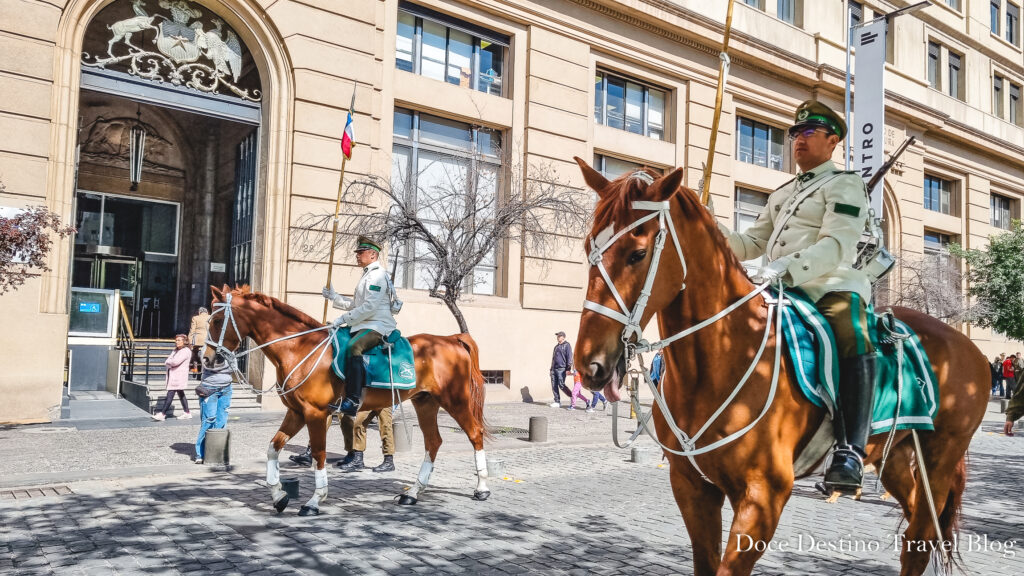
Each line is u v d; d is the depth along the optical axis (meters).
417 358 7.35
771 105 23.72
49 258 12.63
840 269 3.50
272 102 15.18
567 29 19.23
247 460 9.41
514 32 18.70
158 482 8.01
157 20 15.03
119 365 15.95
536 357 18.50
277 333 6.89
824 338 3.22
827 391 3.16
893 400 3.43
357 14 16.05
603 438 12.45
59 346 12.64
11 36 12.40
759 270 3.22
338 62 15.73
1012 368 26.00
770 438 3.02
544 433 11.84
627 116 21.11
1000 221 34.06
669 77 21.55
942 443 3.91
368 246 7.12
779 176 24.00
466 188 14.11
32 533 5.88
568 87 19.23
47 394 12.49
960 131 29.89
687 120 21.77
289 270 14.86
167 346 17.83
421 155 17.45
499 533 6.11
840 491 3.11
